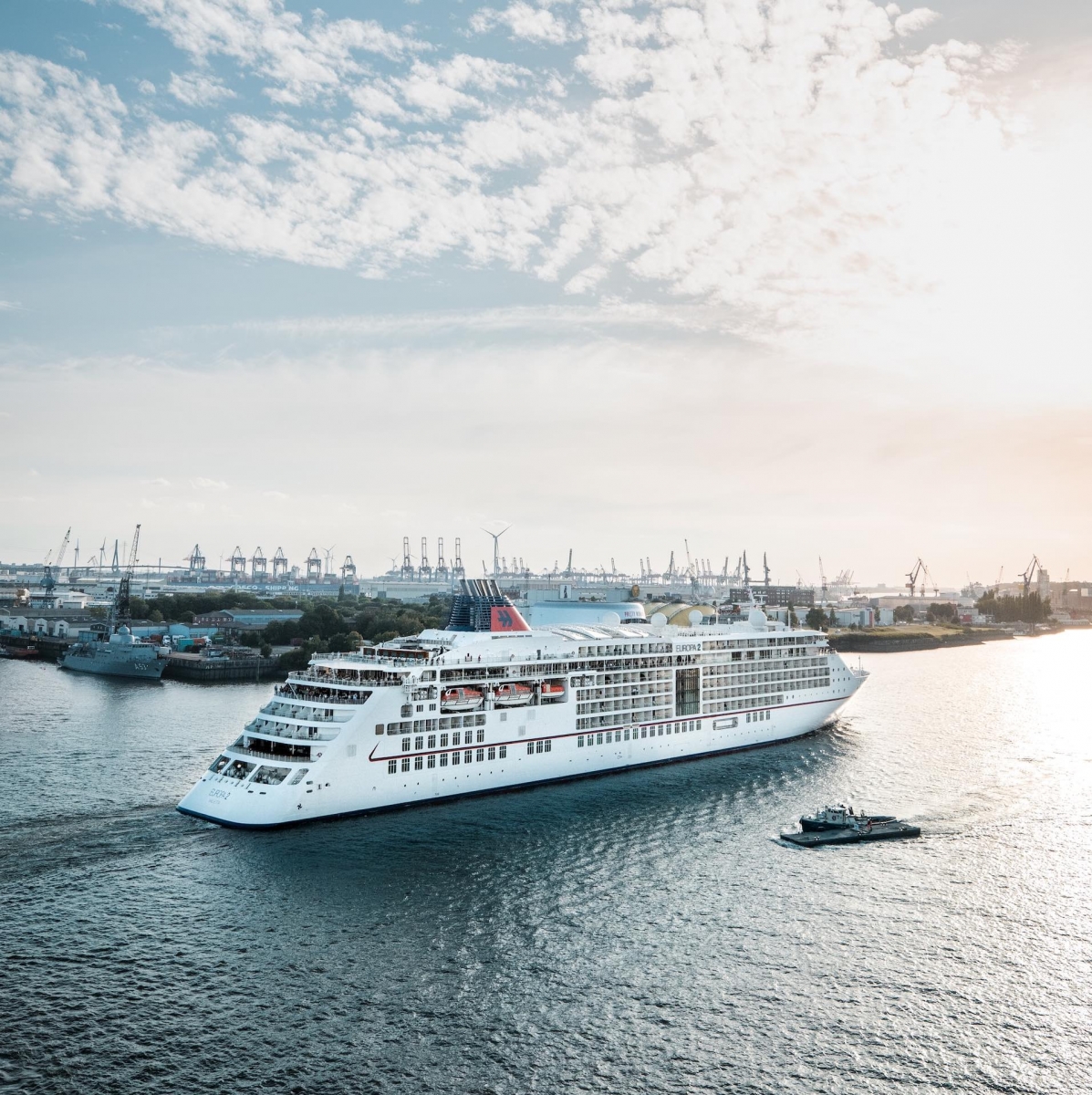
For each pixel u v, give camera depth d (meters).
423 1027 67.06
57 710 194.88
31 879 92.38
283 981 73.06
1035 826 114.44
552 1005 70.38
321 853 100.88
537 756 130.00
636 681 142.38
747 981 74.50
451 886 92.50
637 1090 60.81
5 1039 64.44
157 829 107.56
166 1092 59.34
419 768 118.06
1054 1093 61.31
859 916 86.94
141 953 77.19
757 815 118.12
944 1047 66.12
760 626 177.25
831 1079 62.28
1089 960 79.00
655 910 87.56
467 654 125.94
